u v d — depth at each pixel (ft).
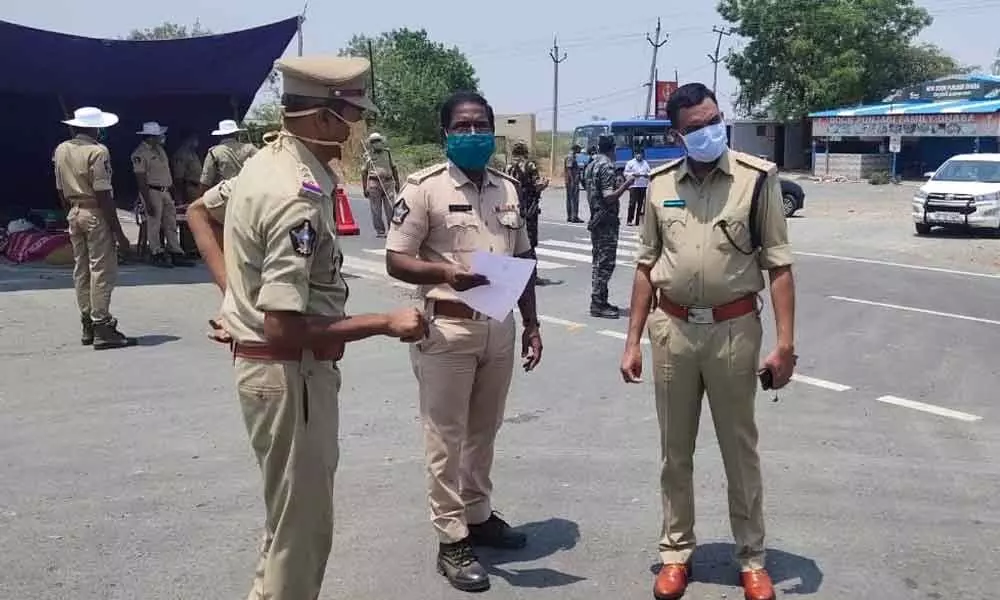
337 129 9.31
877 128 147.43
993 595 12.89
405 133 168.66
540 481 17.21
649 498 16.40
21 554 13.71
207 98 51.37
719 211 12.01
